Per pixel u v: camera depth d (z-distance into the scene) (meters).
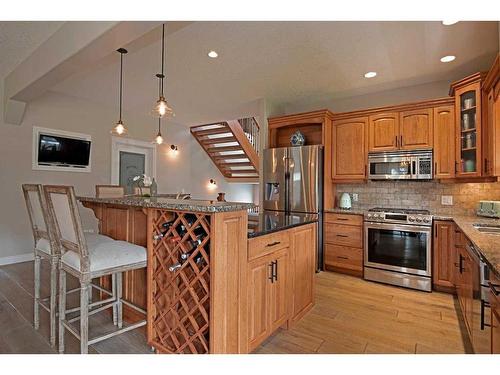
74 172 4.81
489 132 2.77
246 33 2.67
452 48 2.89
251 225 2.29
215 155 7.59
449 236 3.14
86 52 2.46
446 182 3.45
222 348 1.71
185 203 1.81
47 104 4.49
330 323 2.47
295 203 4.14
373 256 3.57
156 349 1.96
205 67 3.46
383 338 2.23
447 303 2.92
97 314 2.58
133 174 5.78
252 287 1.93
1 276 3.56
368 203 4.21
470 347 2.11
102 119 5.20
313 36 2.72
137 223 2.31
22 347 2.04
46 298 2.66
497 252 1.52
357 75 3.62
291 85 4.02
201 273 1.72
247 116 5.93
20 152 4.23
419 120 3.53
